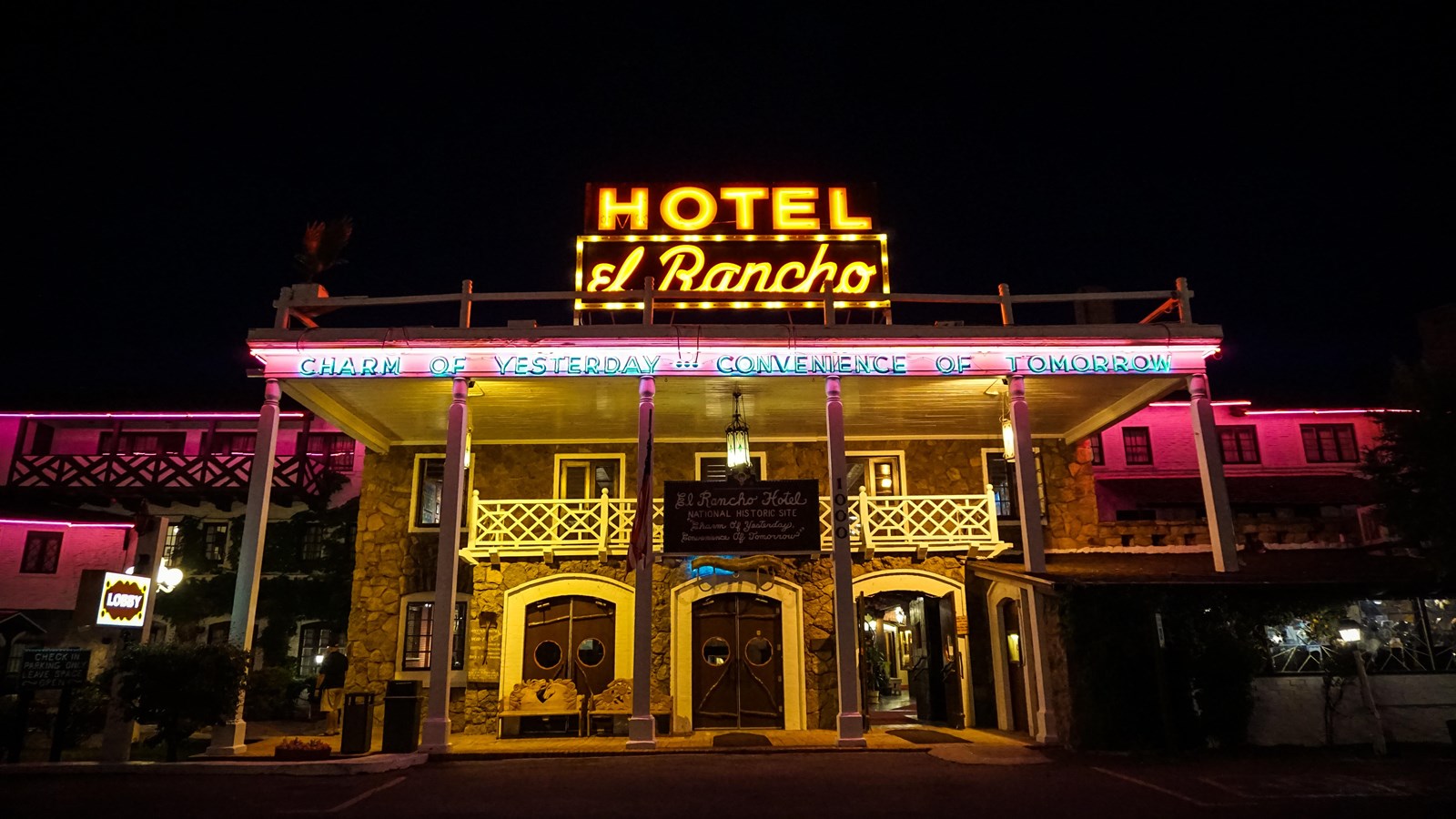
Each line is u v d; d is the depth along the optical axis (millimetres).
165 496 22875
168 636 22422
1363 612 13062
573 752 12328
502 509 17156
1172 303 14438
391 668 16625
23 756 12695
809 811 8344
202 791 9641
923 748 12492
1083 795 9016
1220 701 12125
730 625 16000
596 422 16516
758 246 15828
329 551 23062
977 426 17109
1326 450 23734
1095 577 12672
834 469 13383
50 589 22547
